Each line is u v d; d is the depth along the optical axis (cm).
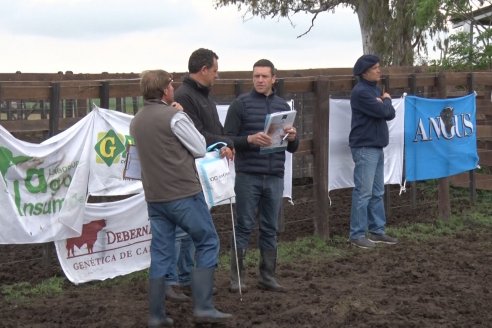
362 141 1021
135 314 711
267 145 748
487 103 1411
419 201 1366
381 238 1062
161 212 650
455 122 1248
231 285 791
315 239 1059
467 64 1847
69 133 790
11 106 1027
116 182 830
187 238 752
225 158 722
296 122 1208
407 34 2798
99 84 841
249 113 763
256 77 766
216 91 977
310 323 684
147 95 653
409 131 1173
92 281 831
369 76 1012
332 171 1078
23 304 749
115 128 827
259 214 795
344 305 730
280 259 959
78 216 800
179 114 635
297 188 1383
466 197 1424
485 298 773
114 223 831
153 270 652
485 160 1412
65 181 790
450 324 683
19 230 757
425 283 838
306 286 823
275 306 735
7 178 746
